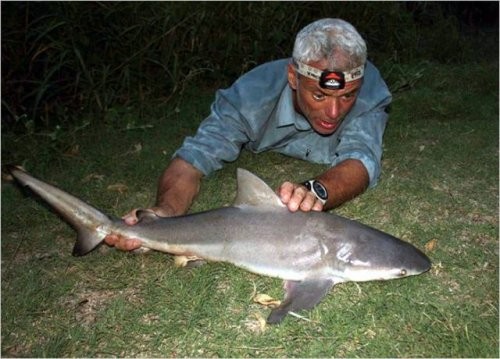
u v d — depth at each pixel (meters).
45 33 1.80
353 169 1.17
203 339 0.92
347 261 0.98
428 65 2.18
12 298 1.03
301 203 1.03
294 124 1.37
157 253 1.12
